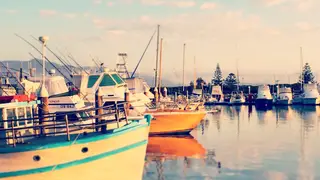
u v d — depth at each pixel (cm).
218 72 17388
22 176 1554
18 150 1531
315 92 10862
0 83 2539
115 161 1747
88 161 1652
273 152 3266
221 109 9612
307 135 4325
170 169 2642
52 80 3538
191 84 14338
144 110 4100
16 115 1773
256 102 10862
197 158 3014
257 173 2548
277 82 13500
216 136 4253
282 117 6869
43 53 1933
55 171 1585
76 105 3108
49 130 1980
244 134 4431
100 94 2378
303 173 2550
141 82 5338
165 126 4147
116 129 1745
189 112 4169
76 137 1653
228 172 2569
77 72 4212
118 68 5797
